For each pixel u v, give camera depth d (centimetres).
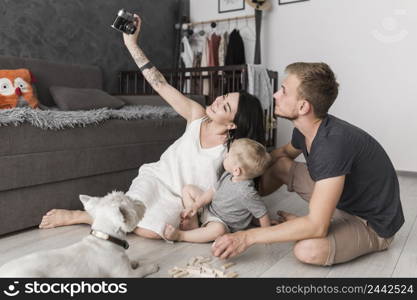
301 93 120
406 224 185
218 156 172
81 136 188
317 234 120
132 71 379
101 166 199
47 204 175
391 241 147
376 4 342
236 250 121
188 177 172
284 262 136
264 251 147
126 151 214
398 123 341
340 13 361
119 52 384
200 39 447
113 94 345
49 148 173
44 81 295
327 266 133
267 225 152
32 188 168
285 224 122
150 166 181
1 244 150
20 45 299
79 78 323
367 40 349
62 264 98
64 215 171
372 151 129
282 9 393
